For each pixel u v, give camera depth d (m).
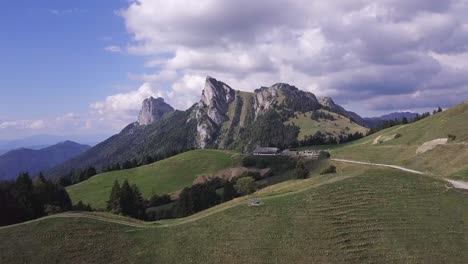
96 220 68.00
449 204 69.06
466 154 121.12
